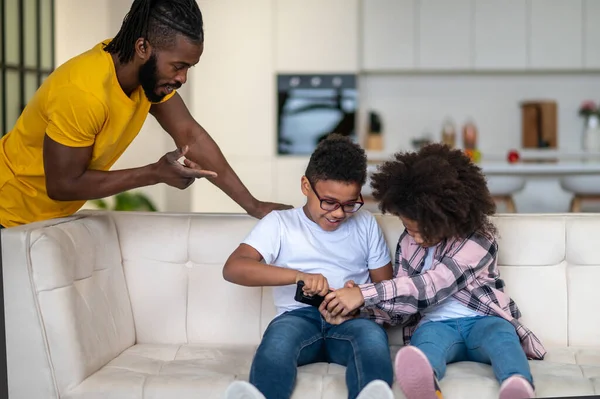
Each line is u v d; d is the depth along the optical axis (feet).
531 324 6.64
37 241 5.65
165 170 5.97
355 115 17.40
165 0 5.79
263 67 17.28
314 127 17.43
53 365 5.66
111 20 16.88
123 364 6.14
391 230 6.79
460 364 5.91
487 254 6.02
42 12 16.24
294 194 17.46
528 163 15.10
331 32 17.20
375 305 5.80
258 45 17.21
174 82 6.10
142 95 6.37
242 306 6.82
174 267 6.94
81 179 5.96
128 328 6.75
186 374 5.74
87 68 5.85
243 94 17.31
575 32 17.62
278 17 17.16
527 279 6.68
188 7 5.85
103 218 6.75
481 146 18.90
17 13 15.29
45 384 5.68
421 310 6.24
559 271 6.71
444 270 5.88
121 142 6.58
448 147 6.19
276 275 5.73
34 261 5.62
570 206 14.34
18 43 15.34
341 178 5.74
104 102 5.84
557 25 17.63
